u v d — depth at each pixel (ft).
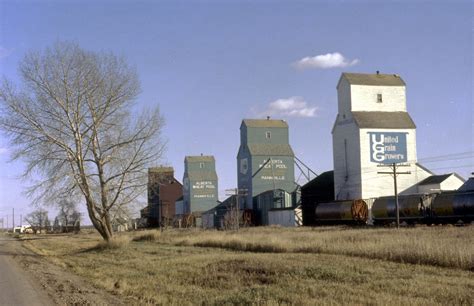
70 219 428.97
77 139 151.84
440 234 121.29
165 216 326.65
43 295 59.93
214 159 409.90
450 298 46.88
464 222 174.09
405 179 239.30
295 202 282.77
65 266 106.93
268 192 291.99
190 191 396.16
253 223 294.87
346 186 243.40
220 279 68.44
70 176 151.33
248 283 63.67
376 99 246.68
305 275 65.98
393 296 48.34
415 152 242.58
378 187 236.22
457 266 69.97
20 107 165.99
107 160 155.02
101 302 53.52
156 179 163.43
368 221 217.36
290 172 318.24
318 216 238.89
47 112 148.77
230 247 133.59
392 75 255.50
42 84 148.05
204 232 213.66
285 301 48.70
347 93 245.86
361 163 235.81
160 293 58.13
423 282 56.49
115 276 79.00
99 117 153.99
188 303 50.42
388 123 240.73
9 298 57.77
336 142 250.78
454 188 228.84
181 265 89.20
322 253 98.07
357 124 237.45
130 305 51.60
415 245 82.23
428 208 186.50
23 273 89.51
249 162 315.17
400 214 196.03
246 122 320.50
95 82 152.97
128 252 133.18
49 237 313.12
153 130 179.22
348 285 56.65
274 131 322.14
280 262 82.07
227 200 342.85
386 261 79.15
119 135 156.04
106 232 157.69
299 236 140.15
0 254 150.61
